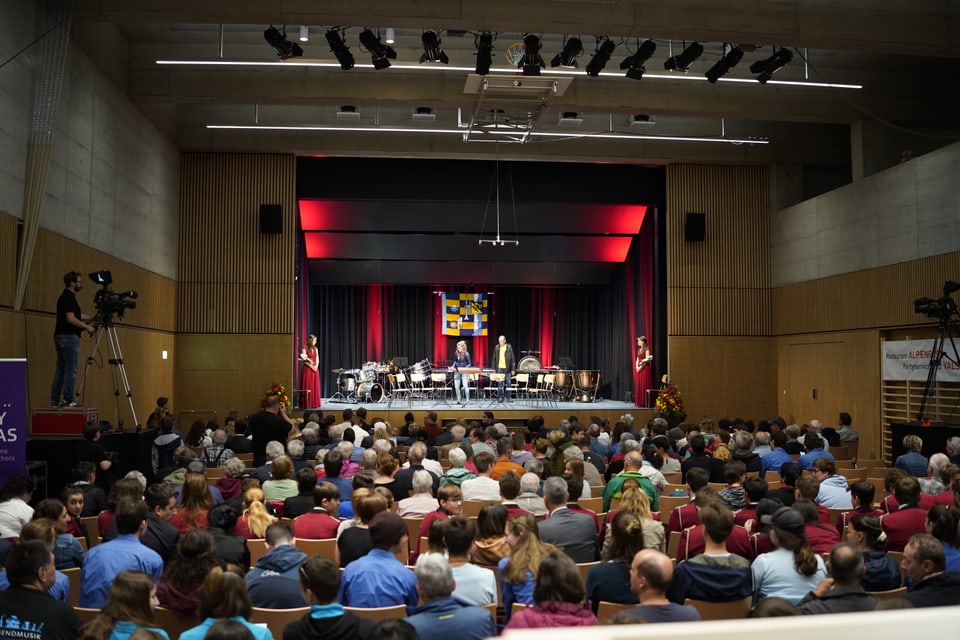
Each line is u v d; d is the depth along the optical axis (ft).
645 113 52.85
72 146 39.78
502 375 67.46
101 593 13.93
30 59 35.70
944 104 53.78
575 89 51.29
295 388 61.41
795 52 50.78
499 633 13.67
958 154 43.70
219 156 60.29
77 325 32.73
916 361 46.70
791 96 52.80
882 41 41.01
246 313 59.77
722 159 61.72
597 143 60.08
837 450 41.57
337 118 58.90
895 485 18.45
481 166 62.95
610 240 68.23
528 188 63.21
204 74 49.57
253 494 18.90
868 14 40.93
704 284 62.69
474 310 76.74
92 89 42.65
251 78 49.90
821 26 40.65
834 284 55.16
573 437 33.01
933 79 53.83
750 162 62.34
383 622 8.99
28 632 11.16
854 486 18.44
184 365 59.21
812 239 57.93
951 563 14.61
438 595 11.25
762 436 34.06
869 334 51.34
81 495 19.65
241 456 36.11
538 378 68.23
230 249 59.93
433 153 59.06
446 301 76.33
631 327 68.90
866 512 18.37
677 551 17.61
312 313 74.28
